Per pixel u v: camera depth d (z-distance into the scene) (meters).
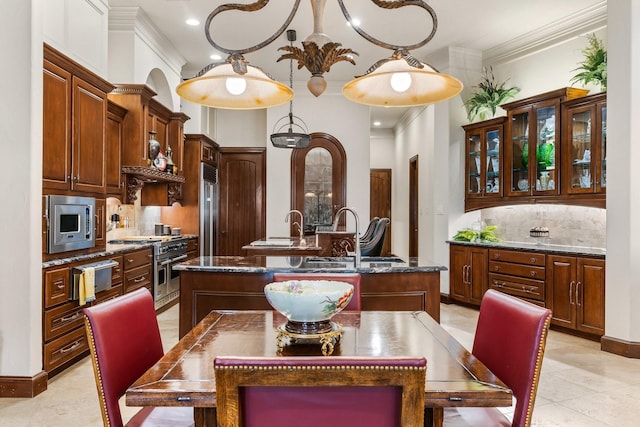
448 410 1.65
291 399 0.92
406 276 3.10
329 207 7.59
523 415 1.43
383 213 11.04
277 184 7.60
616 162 3.73
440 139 6.01
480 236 5.58
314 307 1.55
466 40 5.55
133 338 1.67
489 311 1.79
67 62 3.36
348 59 2.11
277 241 5.74
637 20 3.59
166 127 5.84
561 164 4.58
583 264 4.13
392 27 5.16
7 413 2.63
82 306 3.48
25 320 2.85
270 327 1.84
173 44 5.71
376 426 0.93
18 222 2.84
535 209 5.32
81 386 3.04
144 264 4.68
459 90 2.05
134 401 1.17
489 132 5.50
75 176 3.49
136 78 4.84
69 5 3.59
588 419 2.56
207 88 2.15
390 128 10.94
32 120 2.86
